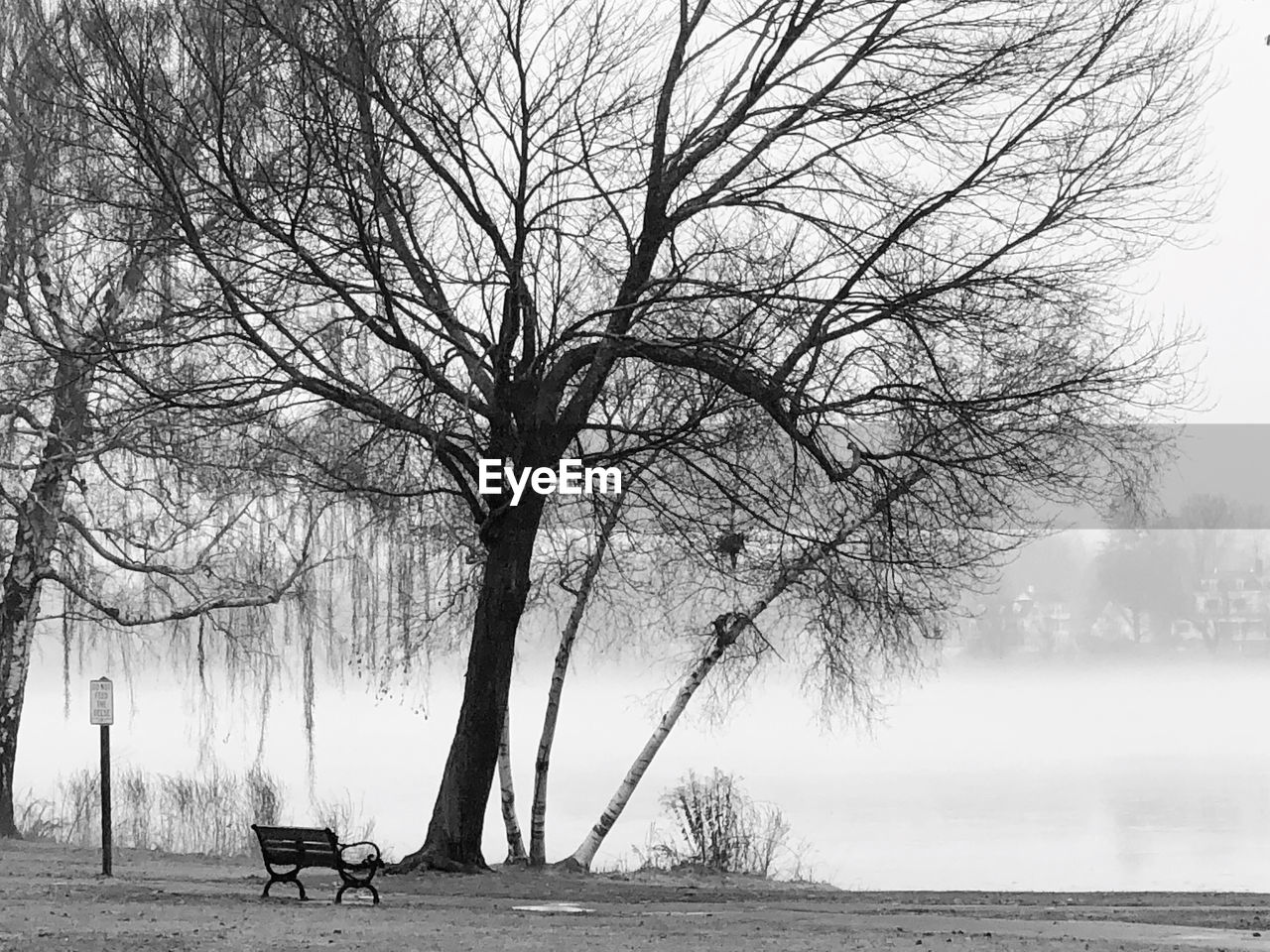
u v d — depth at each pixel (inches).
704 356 971.9
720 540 1086.4
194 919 684.1
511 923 705.6
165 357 1026.1
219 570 1316.4
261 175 901.2
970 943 630.5
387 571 1259.8
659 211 1039.6
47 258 1162.6
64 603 1334.9
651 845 1338.6
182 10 940.6
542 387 1028.5
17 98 1089.4
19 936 608.1
